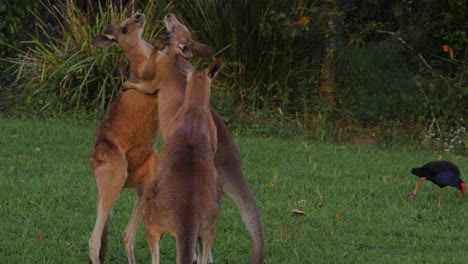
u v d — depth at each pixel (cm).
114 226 920
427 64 1627
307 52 1647
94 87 1584
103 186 754
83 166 1178
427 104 1595
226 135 763
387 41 1659
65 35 1639
